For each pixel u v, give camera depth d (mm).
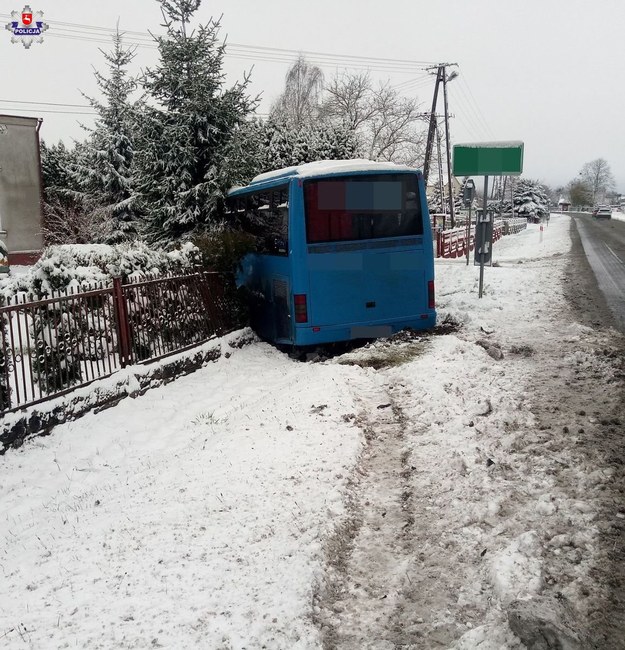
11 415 6438
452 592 3428
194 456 5762
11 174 25375
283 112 43469
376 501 4578
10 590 3779
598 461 4664
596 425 5414
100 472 6031
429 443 5449
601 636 2930
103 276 8055
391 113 45281
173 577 3617
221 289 10641
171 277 9117
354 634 3170
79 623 3271
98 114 24359
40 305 6781
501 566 3451
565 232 47344
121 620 3256
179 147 12711
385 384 7387
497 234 41344
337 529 4082
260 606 3275
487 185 12719
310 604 3309
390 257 9594
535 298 12977
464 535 3945
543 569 3412
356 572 3715
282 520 4172
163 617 3246
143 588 3537
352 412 6312
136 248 9086
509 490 4379
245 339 10906
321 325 9336
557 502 4117
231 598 3369
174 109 13258
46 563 4082
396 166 9695
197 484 4949
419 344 9180
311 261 9242
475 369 7316
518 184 105750
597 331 9477
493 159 12680
